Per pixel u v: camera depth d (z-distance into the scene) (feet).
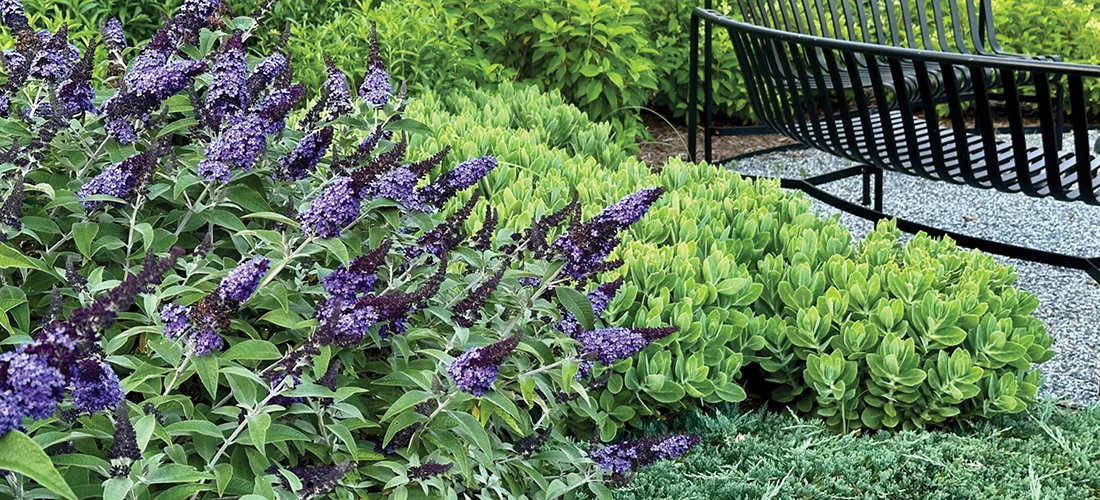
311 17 17.11
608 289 6.38
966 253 10.62
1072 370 11.07
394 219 5.59
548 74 18.88
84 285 5.34
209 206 5.86
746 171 19.66
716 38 19.97
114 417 4.74
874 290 9.23
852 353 8.75
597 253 5.77
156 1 15.51
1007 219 16.94
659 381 8.05
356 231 6.07
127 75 6.03
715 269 9.37
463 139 12.62
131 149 6.06
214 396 4.81
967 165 11.21
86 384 4.07
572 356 5.89
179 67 5.84
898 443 7.95
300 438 5.14
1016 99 10.53
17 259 4.93
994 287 10.28
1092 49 21.62
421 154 11.75
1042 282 13.83
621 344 5.66
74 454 4.42
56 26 13.44
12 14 6.71
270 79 6.29
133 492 4.50
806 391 9.09
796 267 9.53
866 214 13.99
